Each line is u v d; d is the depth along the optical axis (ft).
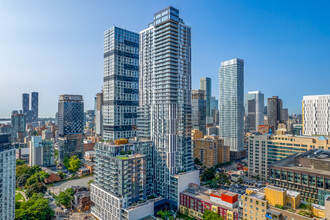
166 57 590.96
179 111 589.73
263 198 336.49
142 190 500.33
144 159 503.61
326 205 277.44
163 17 606.55
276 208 314.55
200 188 565.94
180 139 583.17
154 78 622.13
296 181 463.83
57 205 583.17
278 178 492.13
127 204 467.11
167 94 574.56
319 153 497.46
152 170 605.73
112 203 472.85
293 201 314.35
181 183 537.24
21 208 484.74
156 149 597.52
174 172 562.66
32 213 453.58
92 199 556.51
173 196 540.11
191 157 619.67
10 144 440.45
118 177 474.90
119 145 531.50
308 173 444.96
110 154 520.01
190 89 638.53
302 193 452.76
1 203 408.46
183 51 624.18
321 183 427.33
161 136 583.99
